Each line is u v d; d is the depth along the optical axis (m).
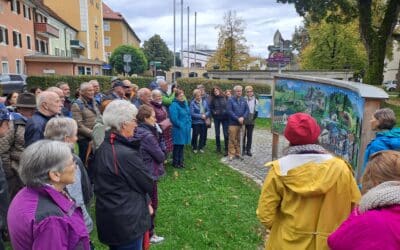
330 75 25.61
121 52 62.41
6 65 32.41
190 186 7.14
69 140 3.21
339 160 2.47
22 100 5.12
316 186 2.36
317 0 20.45
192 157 9.84
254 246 4.64
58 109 4.33
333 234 1.79
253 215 5.66
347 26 37.41
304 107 6.81
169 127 7.86
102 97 7.41
